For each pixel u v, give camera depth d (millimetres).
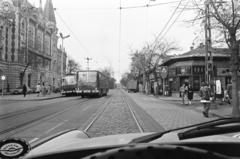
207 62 20328
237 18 15312
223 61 41750
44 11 98062
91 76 38094
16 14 67688
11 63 65875
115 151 1360
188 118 14391
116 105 23688
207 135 2277
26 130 10219
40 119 13562
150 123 12297
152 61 59469
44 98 33750
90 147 2176
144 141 2301
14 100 30391
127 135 2947
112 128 10844
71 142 2646
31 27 77688
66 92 42812
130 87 81812
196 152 1347
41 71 85125
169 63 51000
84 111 17906
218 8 15547
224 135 2236
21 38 70000
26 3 72875
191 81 44594
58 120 13258
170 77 48312
